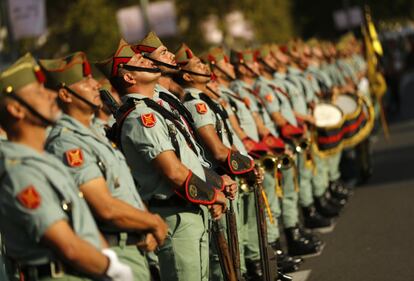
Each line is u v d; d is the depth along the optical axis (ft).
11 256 40.75
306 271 77.41
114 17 282.77
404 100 264.72
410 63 314.14
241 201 68.95
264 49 92.63
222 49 77.61
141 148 53.72
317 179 100.27
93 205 44.09
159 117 54.34
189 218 55.26
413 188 114.93
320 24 433.07
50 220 38.42
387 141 167.84
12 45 159.84
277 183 75.56
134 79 54.34
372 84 155.63
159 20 230.89
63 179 39.96
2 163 38.96
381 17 411.13
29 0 154.10
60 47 289.12
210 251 63.62
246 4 332.80
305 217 95.14
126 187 46.03
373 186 120.16
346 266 77.82
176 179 53.72
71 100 44.91
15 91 39.34
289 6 405.18
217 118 64.28
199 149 60.23
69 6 284.41
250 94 81.41
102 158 44.93
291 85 96.22
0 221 39.75
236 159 62.95
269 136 77.71
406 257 78.89
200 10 323.98
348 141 108.47
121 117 54.34
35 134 39.88
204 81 64.23
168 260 55.88
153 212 55.16
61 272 40.37
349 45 171.42
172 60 57.82
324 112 102.32
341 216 101.30
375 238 87.81
